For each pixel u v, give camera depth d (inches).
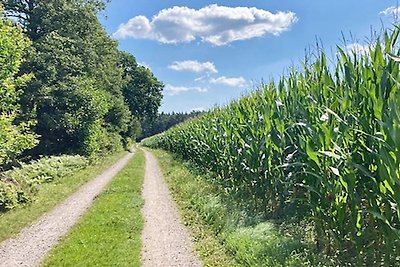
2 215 424.2
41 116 1075.9
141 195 547.2
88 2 1248.8
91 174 834.2
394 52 198.8
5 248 316.5
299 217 318.0
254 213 365.4
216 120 623.2
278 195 345.1
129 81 2539.4
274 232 295.4
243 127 422.0
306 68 306.7
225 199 429.4
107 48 1518.2
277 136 329.1
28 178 613.6
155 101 2652.6
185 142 969.5
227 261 260.4
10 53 575.5
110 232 342.3
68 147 1177.4
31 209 454.3
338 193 227.5
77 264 264.8
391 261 210.4
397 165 174.4
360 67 222.1
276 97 361.4
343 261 230.5
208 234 329.4
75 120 1104.2
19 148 574.9
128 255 281.1
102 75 1542.8
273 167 346.0
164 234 339.0
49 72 1022.4
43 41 1066.1
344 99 222.2
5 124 529.3
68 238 329.4
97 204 476.4
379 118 185.6
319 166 236.5
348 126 215.9
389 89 194.5
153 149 2234.3
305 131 273.1
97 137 1327.5
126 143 2112.5
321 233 257.4
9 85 579.8
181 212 424.8
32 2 1175.6
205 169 690.8
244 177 427.2
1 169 680.4
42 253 299.1
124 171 881.5
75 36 1190.9
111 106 1625.2
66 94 1069.8
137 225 366.9
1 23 581.9
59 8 1171.9
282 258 241.3
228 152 490.3
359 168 198.8
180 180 653.3
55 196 541.6
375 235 214.1
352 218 212.4
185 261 269.9
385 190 191.6
